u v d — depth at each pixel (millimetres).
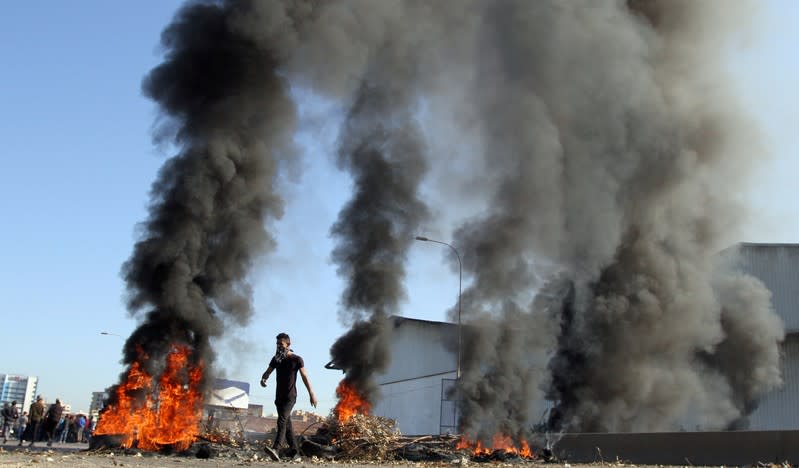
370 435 14492
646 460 16734
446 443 16797
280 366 11805
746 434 14844
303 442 14180
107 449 13445
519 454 17438
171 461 10797
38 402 22938
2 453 11414
